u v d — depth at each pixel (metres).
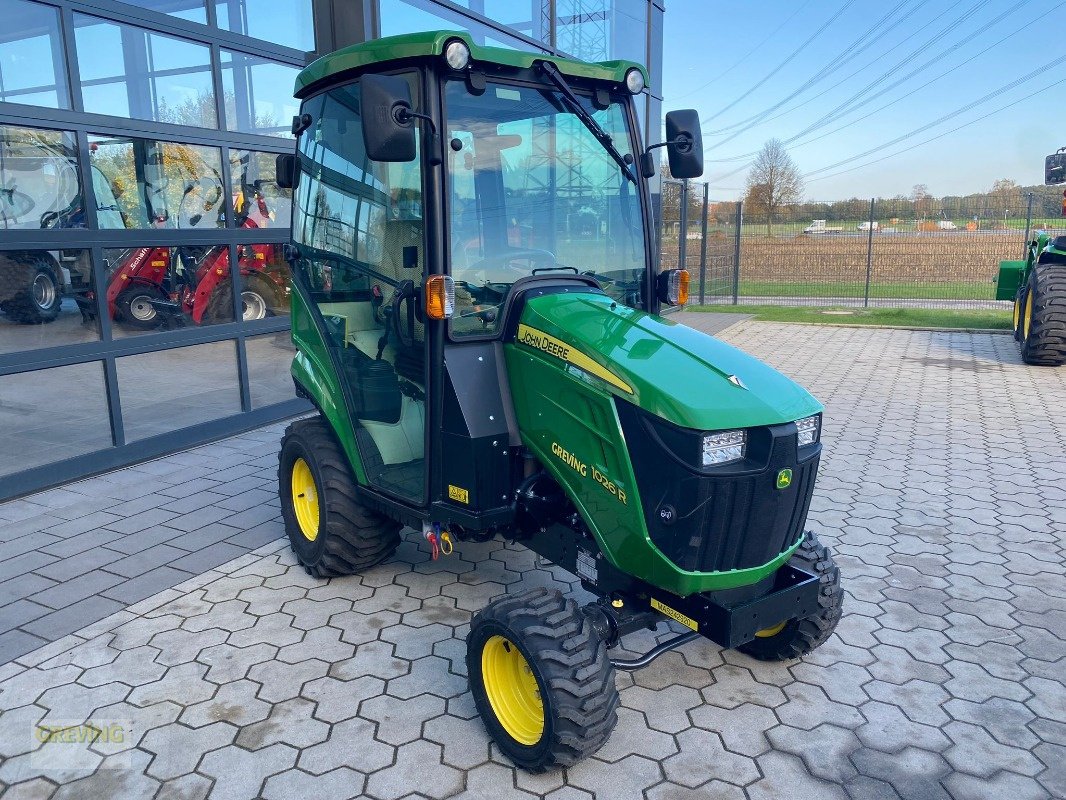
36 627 3.91
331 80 3.84
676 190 15.62
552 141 3.56
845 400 8.45
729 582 2.91
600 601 3.13
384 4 7.34
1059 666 3.60
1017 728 3.18
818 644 3.47
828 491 5.79
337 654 3.68
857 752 3.04
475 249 3.36
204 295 6.80
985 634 3.86
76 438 5.98
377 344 3.80
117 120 5.91
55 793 2.83
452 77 3.24
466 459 3.29
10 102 5.29
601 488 2.99
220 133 6.74
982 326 13.38
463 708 3.30
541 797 2.81
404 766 2.96
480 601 4.17
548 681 2.73
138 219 6.20
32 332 5.60
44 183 5.57
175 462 6.38
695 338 3.23
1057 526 5.12
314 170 4.32
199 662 3.61
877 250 19.48
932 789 2.85
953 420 7.65
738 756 3.03
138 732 3.14
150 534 5.00
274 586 4.34
